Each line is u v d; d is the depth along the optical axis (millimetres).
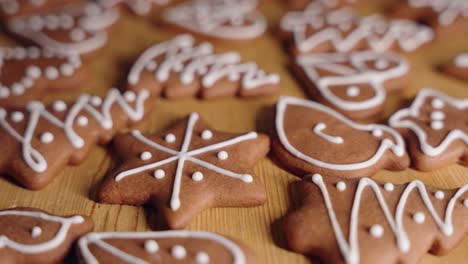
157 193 340
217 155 353
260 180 358
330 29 441
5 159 352
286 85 412
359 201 333
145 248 316
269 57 432
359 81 401
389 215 327
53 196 350
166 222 333
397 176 360
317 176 345
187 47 423
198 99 402
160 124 386
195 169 347
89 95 393
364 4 483
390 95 408
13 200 347
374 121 389
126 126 383
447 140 362
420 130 367
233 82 401
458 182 358
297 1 475
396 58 420
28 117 369
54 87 399
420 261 329
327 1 474
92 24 439
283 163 362
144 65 407
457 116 378
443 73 422
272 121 376
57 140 359
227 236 326
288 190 354
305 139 363
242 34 438
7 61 406
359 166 351
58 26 435
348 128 368
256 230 338
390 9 473
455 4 463
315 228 326
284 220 335
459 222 330
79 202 347
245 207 346
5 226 324
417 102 388
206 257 313
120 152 362
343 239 321
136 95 390
